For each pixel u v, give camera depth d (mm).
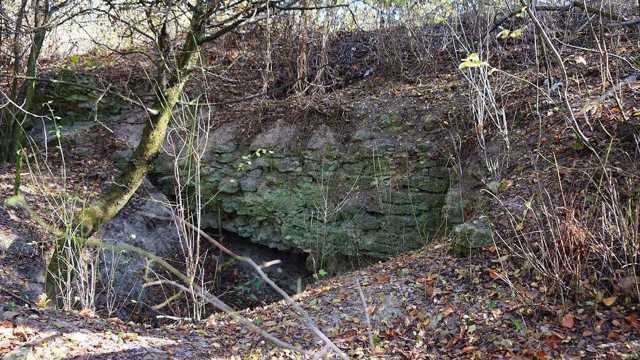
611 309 3607
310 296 5031
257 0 5277
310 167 7770
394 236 7000
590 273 3850
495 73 7145
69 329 3725
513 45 7945
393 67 8773
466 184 6246
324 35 9266
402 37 9133
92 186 7914
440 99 7516
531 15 4301
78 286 4820
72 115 9250
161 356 3629
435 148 6980
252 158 8156
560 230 4016
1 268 5641
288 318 4559
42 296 4871
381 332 4109
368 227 7160
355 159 7508
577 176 4770
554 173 4957
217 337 4301
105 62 9836
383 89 8445
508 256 4359
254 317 4750
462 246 4746
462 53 8055
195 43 5406
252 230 8109
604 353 3281
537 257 4184
